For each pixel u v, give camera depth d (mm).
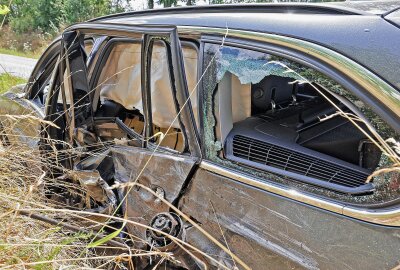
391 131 1308
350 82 1416
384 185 1342
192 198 1938
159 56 2348
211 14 2020
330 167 1629
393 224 1301
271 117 2084
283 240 1610
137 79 2672
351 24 1560
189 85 2072
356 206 1412
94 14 22438
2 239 1562
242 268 1771
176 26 1997
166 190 2023
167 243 1963
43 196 2230
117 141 2400
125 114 2924
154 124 2410
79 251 1854
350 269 1418
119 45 2725
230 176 1779
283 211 1605
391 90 1326
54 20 24281
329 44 1515
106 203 2268
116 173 2299
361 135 1701
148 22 2209
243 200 1737
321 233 1494
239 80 1878
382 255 1334
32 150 2402
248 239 1728
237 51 1773
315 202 1514
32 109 3289
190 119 1951
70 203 2473
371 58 1416
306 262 1542
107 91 2895
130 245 2176
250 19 1809
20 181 2100
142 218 2115
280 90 2215
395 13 1586
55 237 1755
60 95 2922
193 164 1906
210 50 1879
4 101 3629
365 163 1624
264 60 1678
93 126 2695
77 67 2570
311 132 1895
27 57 16141
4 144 2385
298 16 1731
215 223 1846
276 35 1657
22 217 1721
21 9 24812
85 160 2479
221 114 1871
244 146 1841
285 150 1765
